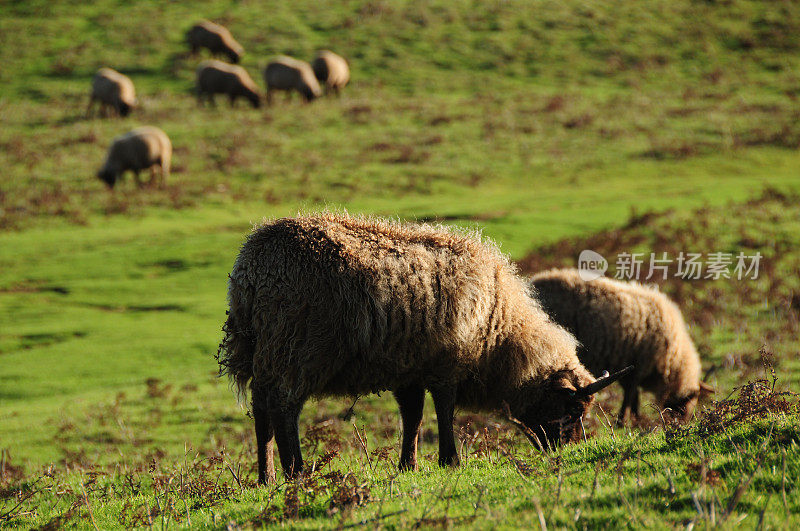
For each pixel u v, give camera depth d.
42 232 125.50
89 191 142.88
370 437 48.56
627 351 50.47
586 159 157.50
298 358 29.62
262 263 29.98
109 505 31.45
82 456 51.81
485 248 34.62
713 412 26.38
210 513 25.11
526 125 177.25
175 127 179.50
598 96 198.25
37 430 58.97
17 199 137.62
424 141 168.50
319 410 60.28
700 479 20.12
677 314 53.22
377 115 186.75
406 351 31.02
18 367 77.00
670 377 52.00
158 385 70.38
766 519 17.14
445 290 31.42
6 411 65.00
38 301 98.31
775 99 188.88
